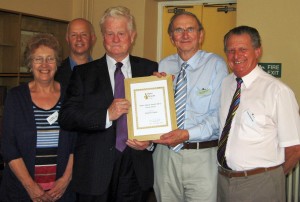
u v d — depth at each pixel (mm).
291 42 3342
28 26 3846
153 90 1965
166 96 1965
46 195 2014
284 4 3342
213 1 4059
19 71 3666
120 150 1956
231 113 1959
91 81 1983
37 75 2027
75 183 1959
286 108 1835
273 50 3408
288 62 3363
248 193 1904
